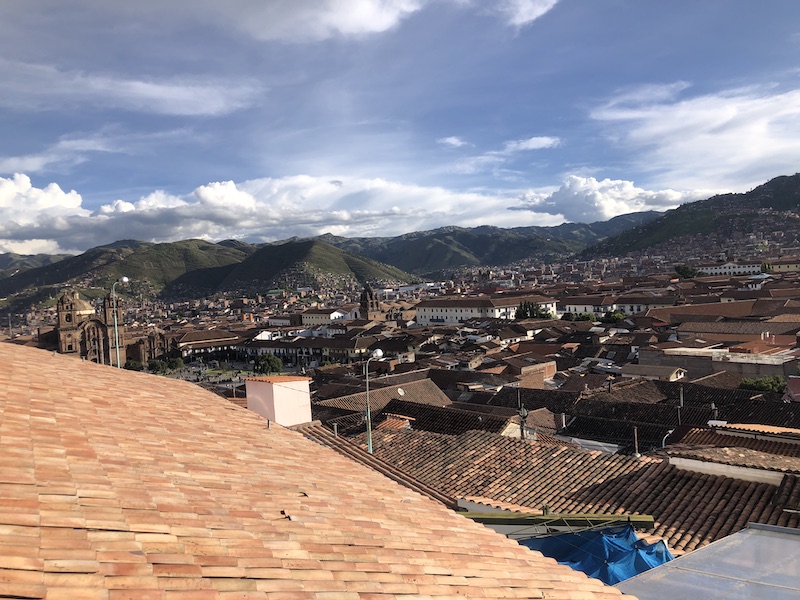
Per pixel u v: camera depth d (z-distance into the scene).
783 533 12.91
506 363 97.50
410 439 28.67
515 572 9.28
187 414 14.76
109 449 9.60
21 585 4.68
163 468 9.45
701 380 71.25
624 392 60.94
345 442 21.39
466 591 7.80
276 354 193.50
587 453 24.27
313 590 6.42
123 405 13.48
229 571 6.22
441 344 143.25
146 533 6.49
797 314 118.94
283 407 22.27
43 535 5.73
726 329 113.12
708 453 21.81
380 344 157.88
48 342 160.00
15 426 9.41
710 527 17.45
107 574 5.36
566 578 9.70
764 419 44.28
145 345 196.50
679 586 10.51
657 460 23.02
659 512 18.69
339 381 92.69
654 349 93.12
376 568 7.65
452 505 17.84
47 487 6.99
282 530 8.00
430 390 66.31
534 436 37.41
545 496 20.91
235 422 15.70
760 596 9.92
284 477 11.30
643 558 14.16
